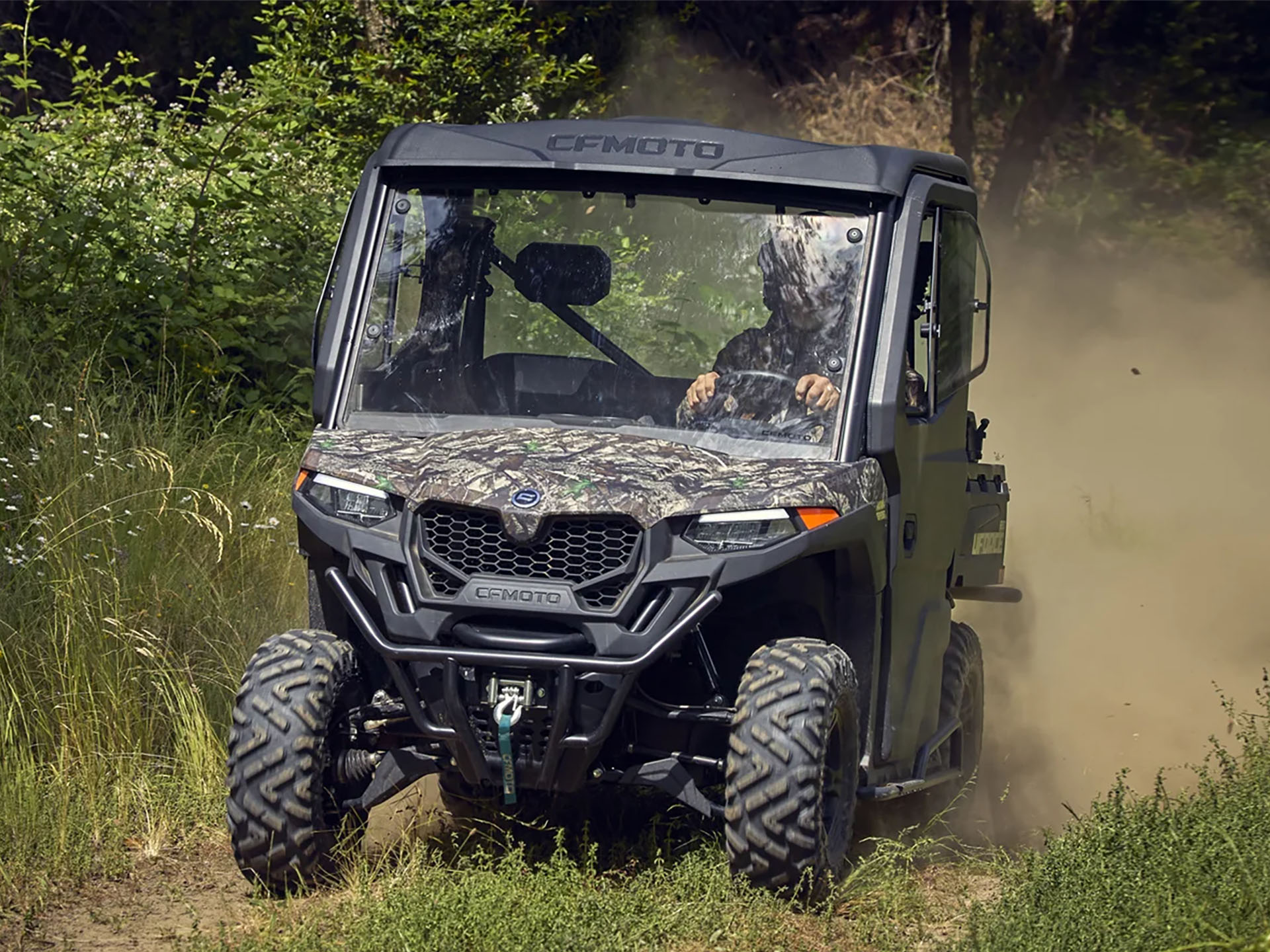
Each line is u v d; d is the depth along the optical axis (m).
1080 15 43.03
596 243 10.95
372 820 11.43
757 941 9.12
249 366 19.30
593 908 9.15
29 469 14.43
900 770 11.54
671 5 47.34
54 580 13.16
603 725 9.42
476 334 11.01
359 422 10.70
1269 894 8.86
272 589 14.55
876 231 10.67
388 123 25.52
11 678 12.50
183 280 19.12
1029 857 10.24
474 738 9.58
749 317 10.71
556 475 9.62
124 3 42.59
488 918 8.86
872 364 10.45
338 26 27.03
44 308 17.53
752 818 9.42
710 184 10.87
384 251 11.05
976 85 50.25
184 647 13.38
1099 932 8.62
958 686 12.78
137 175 20.28
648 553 9.42
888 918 9.64
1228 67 50.94
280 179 21.27
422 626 9.48
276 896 9.86
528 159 10.91
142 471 14.73
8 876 10.16
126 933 9.54
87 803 11.41
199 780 11.95
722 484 9.73
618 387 10.76
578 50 40.72
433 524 9.66
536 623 9.51
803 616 10.48
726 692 10.77
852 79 50.78
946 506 12.00
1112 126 48.59
